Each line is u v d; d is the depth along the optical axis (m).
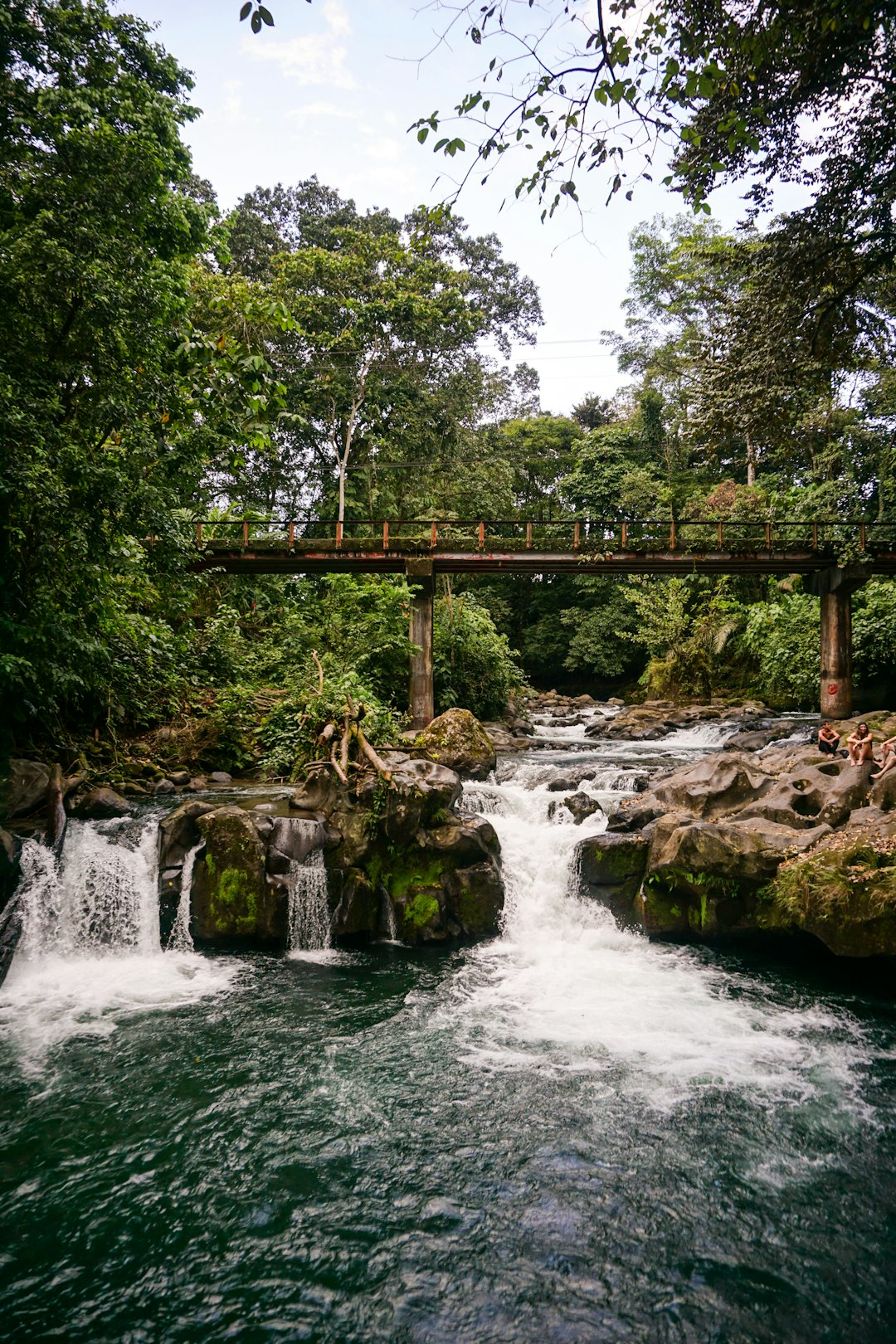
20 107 9.52
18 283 8.91
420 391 28.20
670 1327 3.72
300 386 26.48
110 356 9.76
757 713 24.27
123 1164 4.95
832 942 7.70
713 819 9.80
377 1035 6.70
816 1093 5.79
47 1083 5.88
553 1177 4.84
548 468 41.25
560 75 4.16
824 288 13.03
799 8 8.62
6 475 8.59
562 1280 4.02
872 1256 4.20
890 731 12.80
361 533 28.91
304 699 14.59
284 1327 3.71
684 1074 6.07
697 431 14.45
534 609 39.41
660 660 31.14
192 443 10.32
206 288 22.16
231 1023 6.93
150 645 13.55
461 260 31.06
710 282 30.83
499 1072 6.09
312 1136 5.26
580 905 9.53
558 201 4.42
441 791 9.55
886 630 22.45
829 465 23.42
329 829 9.42
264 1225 4.41
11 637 9.40
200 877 8.83
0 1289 3.93
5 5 9.71
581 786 13.13
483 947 8.97
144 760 13.15
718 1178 4.83
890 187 11.43
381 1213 4.52
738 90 5.20
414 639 20.53
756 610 26.97
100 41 11.09
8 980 7.77
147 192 10.09
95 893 8.58
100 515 9.79
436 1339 3.65
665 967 8.36
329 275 25.91
